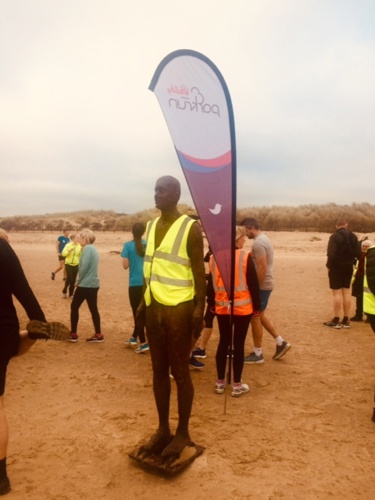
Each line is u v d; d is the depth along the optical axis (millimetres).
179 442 3707
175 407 4973
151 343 3727
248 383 5719
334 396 5320
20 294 3264
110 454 3898
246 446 4047
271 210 91375
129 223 90875
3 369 3199
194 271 3613
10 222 111750
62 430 4355
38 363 6512
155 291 3605
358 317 9656
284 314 10477
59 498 3264
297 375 6059
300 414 4785
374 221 90125
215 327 9227
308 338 8133
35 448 3994
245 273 5066
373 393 5438
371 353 7172
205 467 3686
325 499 3281
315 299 12672
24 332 3377
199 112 4203
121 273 19547
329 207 91812
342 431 4395
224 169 4320
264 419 4641
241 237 5250
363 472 3654
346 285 9000
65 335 3342
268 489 3396
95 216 120750
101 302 11992
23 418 4625
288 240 47062
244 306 5070
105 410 4852
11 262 3248
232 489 3393
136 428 4406
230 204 4398
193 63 4176
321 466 3730
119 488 3400
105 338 8086
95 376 5977
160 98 4078
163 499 3271
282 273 19750
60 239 15875
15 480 3484
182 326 3592
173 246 3592
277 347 6660
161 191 3654
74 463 3748
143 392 5418
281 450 3988
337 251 8859
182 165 4148
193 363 6285
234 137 4305
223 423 4523
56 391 5414
